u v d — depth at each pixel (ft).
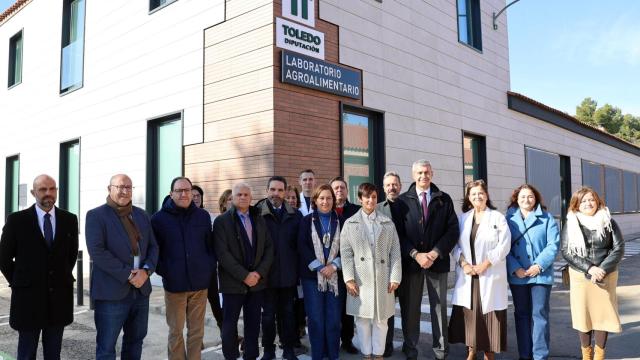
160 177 28.73
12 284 12.81
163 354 16.84
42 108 40.19
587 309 14.40
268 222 15.62
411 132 30.27
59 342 13.42
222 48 24.59
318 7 24.64
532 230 14.96
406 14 30.66
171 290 13.91
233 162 23.67
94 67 33.86
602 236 14.25
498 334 14.43
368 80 27.30
